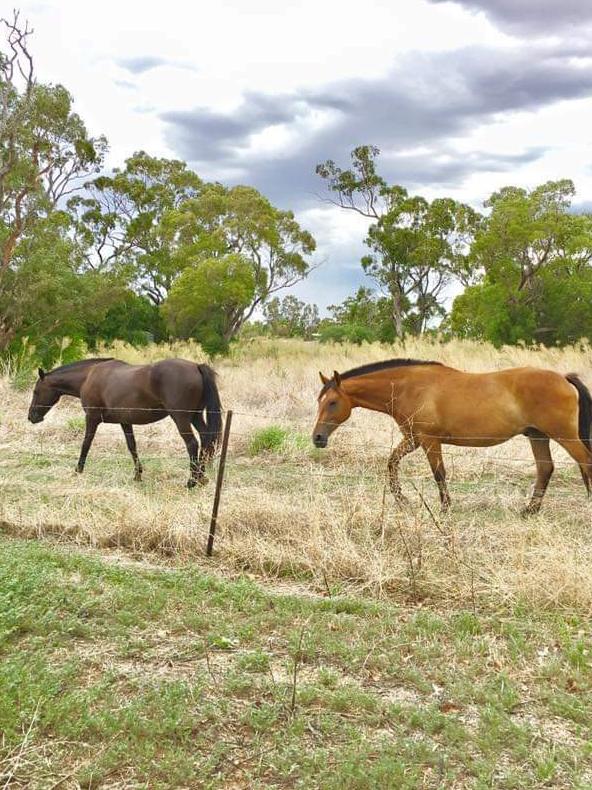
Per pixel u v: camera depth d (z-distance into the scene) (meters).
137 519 6.62
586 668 4.18
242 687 3.94
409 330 44.91
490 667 4.23
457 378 7.51
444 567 5.69
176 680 4.02
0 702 3.63
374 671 4.22
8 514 7.04
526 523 6.69
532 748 3.43
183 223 43.19
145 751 3.34
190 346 30.48
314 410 13.80
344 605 5.09
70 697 3.75
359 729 3.59
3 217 23.78
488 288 33.84
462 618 4.81
